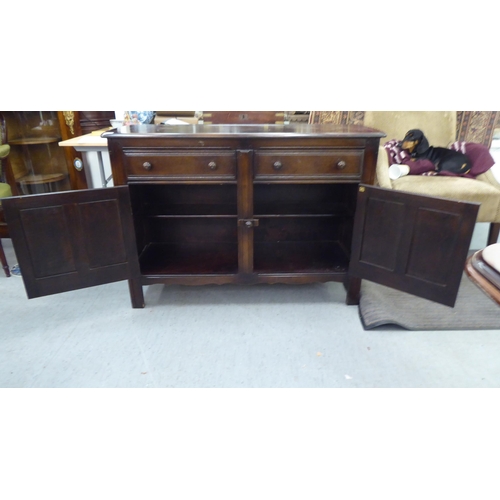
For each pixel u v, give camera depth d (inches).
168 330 61.9
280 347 57.9
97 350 57.3
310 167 58.6
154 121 86.9
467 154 86.7
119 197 58.8
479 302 67.9
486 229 101.7
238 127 67.9
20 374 52.5
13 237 54.6
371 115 90.0
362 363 54.6
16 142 90.0
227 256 73.5
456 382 51.1
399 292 71.1
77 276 60.5
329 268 68.3
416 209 54.5
